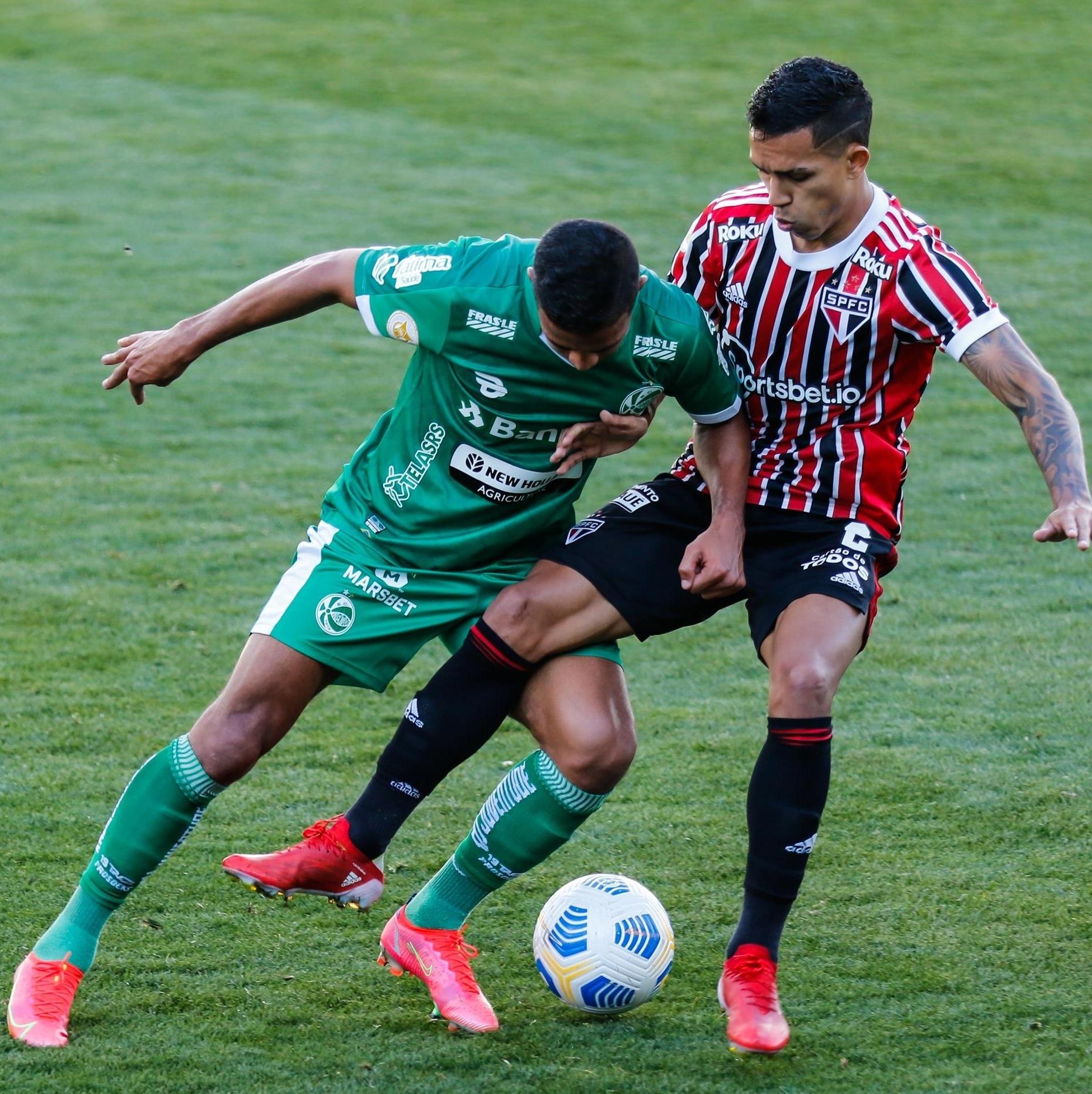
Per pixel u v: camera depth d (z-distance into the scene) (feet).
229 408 102.17
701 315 39.22
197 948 43.16
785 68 37.58
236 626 68.90
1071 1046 38.01
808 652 37.32
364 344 118.42
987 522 85.97
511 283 37.91
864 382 39.45
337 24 224.94
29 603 70.49
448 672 40.32
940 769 55.93
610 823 51.80
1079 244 145.07
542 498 41.22
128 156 166.30
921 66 207.72
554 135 178.19
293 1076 36.35
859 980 41.47
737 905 46.24
